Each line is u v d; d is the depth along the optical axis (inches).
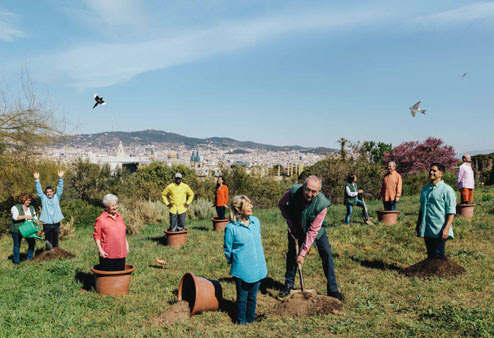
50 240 378.0
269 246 382.0
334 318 187.3
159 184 1101.1
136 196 875.4
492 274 247.1
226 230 190.2
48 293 247.6
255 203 910.4
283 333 169.0
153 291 255.8
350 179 455.8
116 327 189.6
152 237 506.0
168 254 374.3
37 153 671.1
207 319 199.0
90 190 884.6
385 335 159.9
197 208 740.0
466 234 366.0
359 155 893.8
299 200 223.6
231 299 232.2
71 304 225.6
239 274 187.0
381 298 215.2
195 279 213.9
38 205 657.0
